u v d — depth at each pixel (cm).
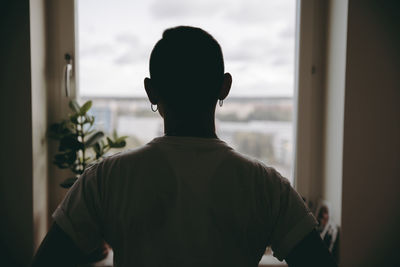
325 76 140
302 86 142
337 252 128
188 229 53
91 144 118
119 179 56
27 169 114
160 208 54
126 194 55
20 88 112
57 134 120
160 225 53
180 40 56
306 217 58
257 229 56
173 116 59
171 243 53
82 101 140
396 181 125
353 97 123
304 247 57
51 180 134
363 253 126
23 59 112
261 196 57
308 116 143
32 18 114
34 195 115
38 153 119
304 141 144
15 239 114
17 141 113
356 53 122
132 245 54
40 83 121
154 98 61
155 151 57
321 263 57
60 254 55
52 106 133
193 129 58
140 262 53
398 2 122
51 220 135
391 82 123
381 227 126
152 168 56
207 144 58
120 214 54
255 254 57
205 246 53
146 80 60
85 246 56
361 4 121
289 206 58
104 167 58
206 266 53
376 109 124
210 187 55
